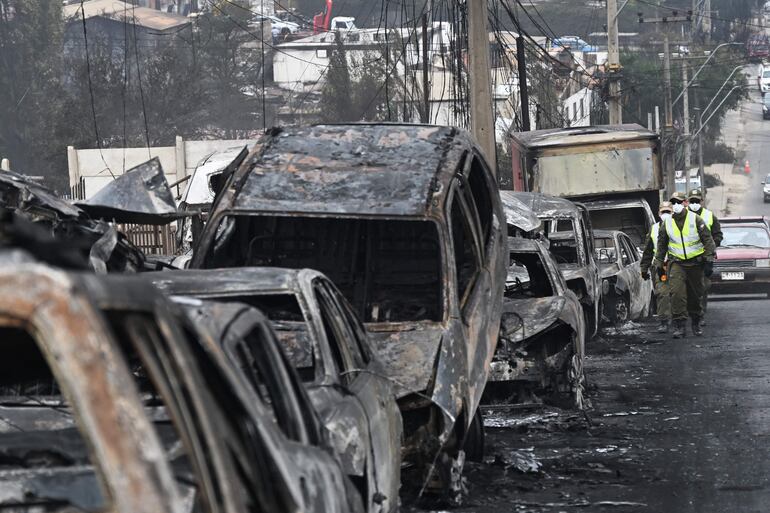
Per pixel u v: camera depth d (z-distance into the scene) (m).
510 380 29.98
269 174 25.08
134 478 6.84
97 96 154.88
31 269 6.92
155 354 7.77
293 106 198.38
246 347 12.19
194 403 7.83
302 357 18.64
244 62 197.75
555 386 30.44
